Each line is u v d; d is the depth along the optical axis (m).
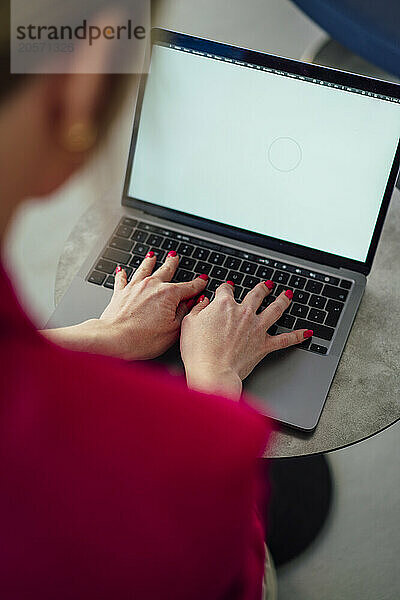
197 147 1.14
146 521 0.44
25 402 0.39
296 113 1.09
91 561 0.43
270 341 1.04
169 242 1.19
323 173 1.11
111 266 1.17
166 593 0.47
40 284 1.81
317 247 1.15
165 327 1.03
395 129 1.06
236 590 0.60
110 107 0.31
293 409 1.01
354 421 1.02
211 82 1.10
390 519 1.56
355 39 1.52
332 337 1.08
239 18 2.32
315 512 1.56
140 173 1.19
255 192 1.15
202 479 0.45
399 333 1.10
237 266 1.16
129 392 0.43
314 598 1.47
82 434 0.41
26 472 0.40
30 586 0.43
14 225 0.34
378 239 1.12
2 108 0.29
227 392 0.92
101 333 0.99
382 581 1.49
